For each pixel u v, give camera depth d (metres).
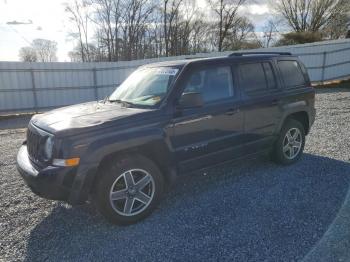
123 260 2.79
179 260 2.76
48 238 3.19
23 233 3.30
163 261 2.76
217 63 4.10
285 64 5.01
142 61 17.50
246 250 2.86
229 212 3.56
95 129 3.15
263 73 4.61
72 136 3.05
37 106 15.97
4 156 6.39
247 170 4.85
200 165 3.90
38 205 3.94
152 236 3.16
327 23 42.03
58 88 16.28
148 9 35.19
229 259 2.74
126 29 35.34
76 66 16.48
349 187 4.10
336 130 7.21
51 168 3.03
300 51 19.80
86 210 3.77
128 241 3.09
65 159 3.01
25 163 3.42
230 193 4.05
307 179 4.41
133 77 4.58
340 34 41.44
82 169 3.04
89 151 3.07
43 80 15.88
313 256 2.73
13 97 15.40
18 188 4.50
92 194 3.34
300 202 3.73
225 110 4.01
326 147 5.92
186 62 3.97
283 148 4.90
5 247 3.05
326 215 3.41
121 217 3.33
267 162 5.17
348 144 6.05
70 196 3.08
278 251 2.82
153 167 3.50
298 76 5.20
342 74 20.41
